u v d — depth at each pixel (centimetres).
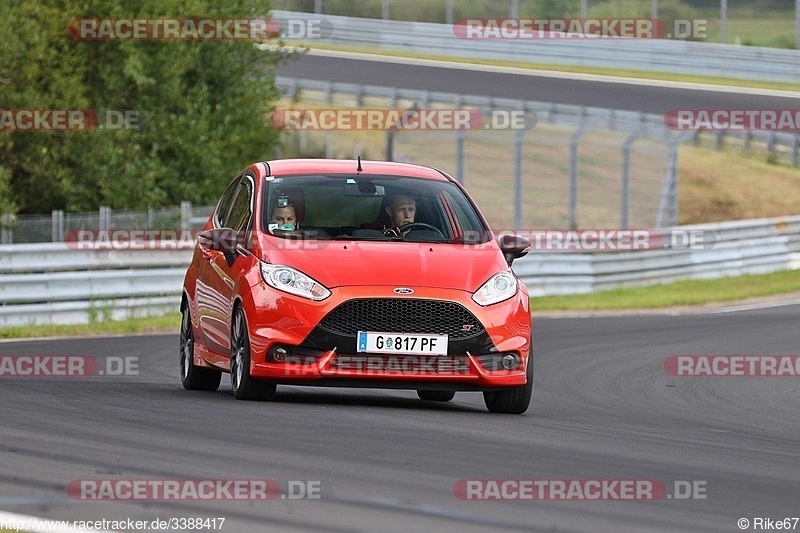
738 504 1969
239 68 9469
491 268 3130
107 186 8394
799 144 14612
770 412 3594
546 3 17150
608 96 14412
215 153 8900
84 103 8194
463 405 3475
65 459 2133
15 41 7931
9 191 7612
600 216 12162
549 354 5084
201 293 3500
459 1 17888
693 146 14575
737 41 16312
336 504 1833
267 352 2980
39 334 5450
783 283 9550
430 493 1936
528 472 2156
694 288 9081
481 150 13388
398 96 13625
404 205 3309
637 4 16562
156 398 3130
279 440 2386
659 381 4312
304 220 3241
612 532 1727
